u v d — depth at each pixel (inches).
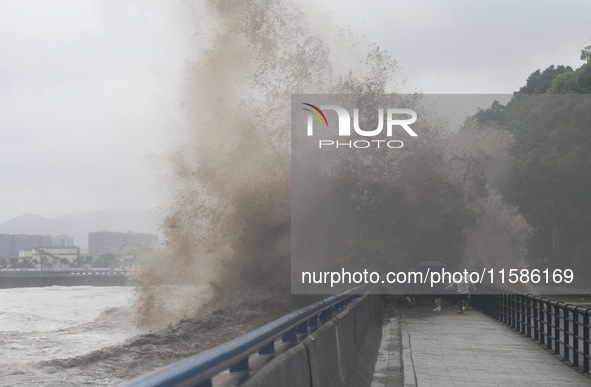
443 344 831.7
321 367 341.4
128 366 706.8
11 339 1080.8
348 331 529.3
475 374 588.4
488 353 738.8
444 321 1222.9
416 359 690.2
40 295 3710.6
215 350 174.6
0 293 4224.9
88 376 652.1
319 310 368.8
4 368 678.5
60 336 1133.1
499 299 1212.5
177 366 144.8
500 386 527.5
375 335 877.8
